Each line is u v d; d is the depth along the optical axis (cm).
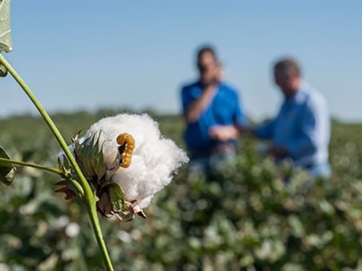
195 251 495
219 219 530
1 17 113
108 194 115
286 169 779
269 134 848
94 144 116
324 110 784
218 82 862
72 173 116
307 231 596
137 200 118
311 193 689
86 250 405
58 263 398
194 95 859
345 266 510
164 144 121
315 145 781
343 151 1686
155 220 523
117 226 466
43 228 412
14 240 407
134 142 116
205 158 862
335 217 645
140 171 117
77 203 444
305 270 517
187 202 720
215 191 723
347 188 702
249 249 512
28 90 106
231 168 808
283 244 530
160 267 473
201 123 855
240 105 865
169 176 123
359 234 520
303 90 789
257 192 765
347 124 2897
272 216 670
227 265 504
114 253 419
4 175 120
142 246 476
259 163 834
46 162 527
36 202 426
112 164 115
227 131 851
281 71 781
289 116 791
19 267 393
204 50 853
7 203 424
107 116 123
